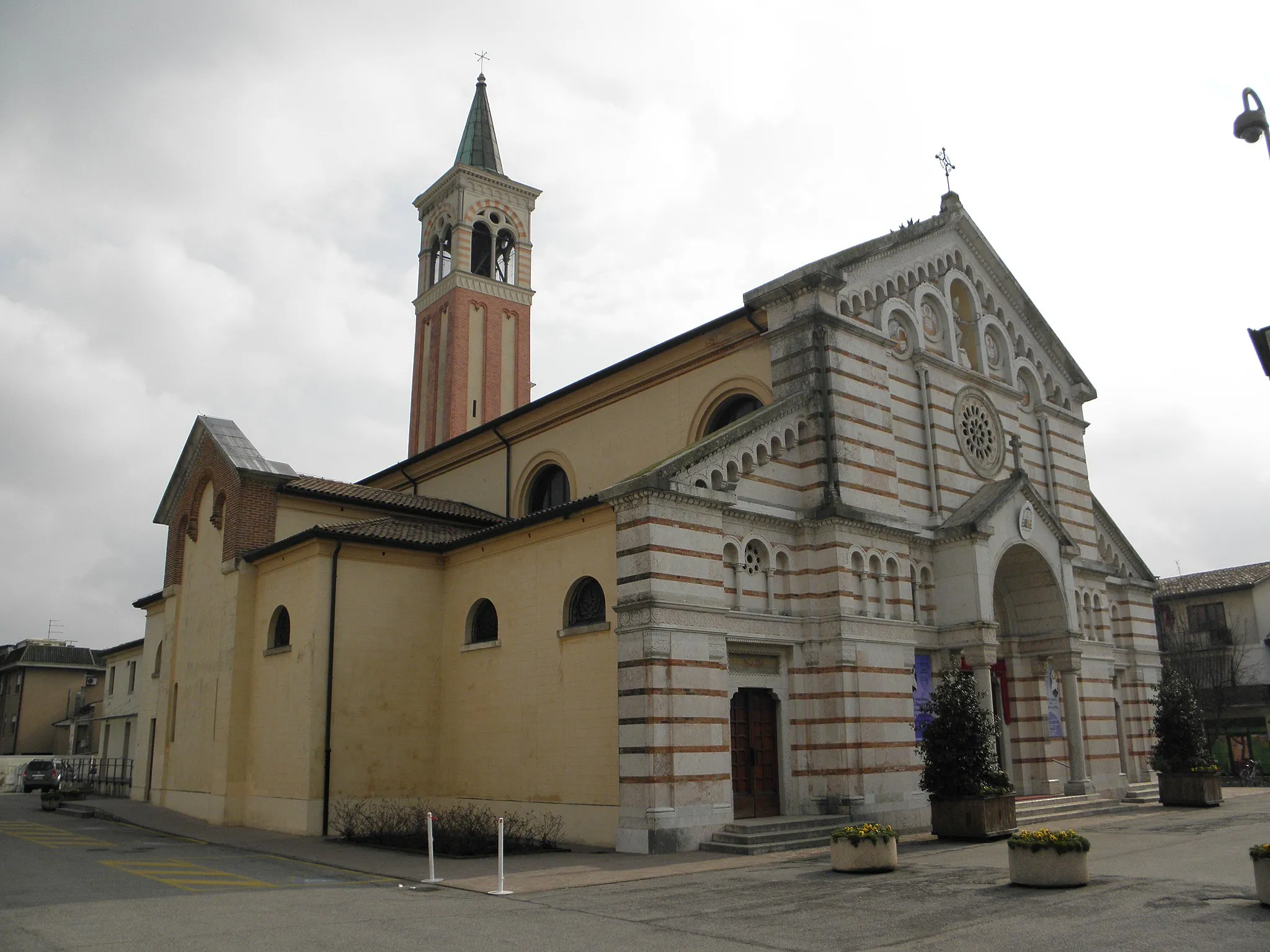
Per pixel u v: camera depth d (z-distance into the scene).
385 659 28.95
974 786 23.34
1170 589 62.06
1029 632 32.31
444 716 29.41
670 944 12.29
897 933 12.92
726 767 23.03
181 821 30.81
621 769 22.38
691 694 22.67
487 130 61.59
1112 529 39.12
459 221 57.81
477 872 19.06
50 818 33.97
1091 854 20.69
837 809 24.53
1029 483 31.45
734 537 24.83
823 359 27.08
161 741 36.56
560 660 25.53
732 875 18.55
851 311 28.72
